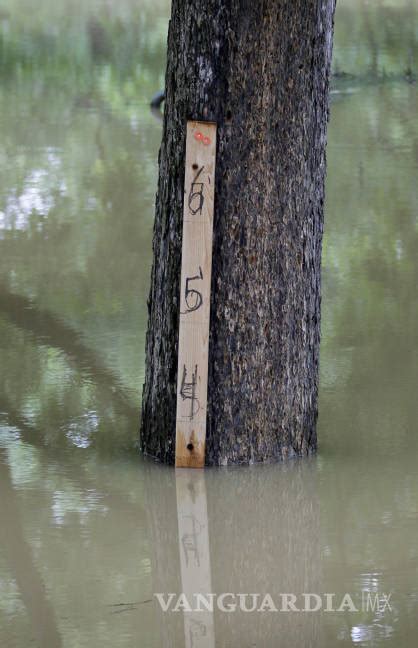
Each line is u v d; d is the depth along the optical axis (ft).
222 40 25.13
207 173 25.52
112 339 37.40
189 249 25.76
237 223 25.73
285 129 25.76
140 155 62.75
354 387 32.91
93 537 23.00
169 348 26.66
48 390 32.81
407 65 90.07
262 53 25.22
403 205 53.01
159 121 71.61
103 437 29.09
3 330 37.76
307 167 26.35
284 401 26.96
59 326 38.45
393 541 22.59
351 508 24.40
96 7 128.06
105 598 20.40
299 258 26.53
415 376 33.81
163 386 27.04
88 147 64.80
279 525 23.38
